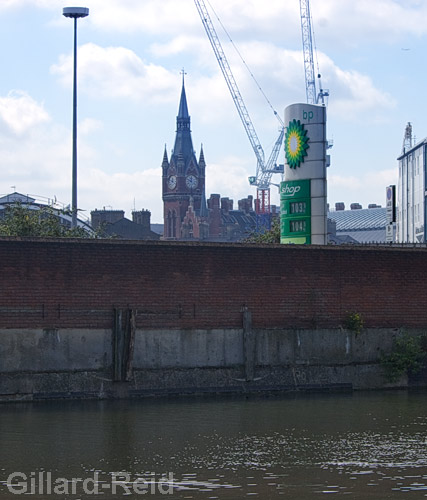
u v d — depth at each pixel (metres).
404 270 44.59
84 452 29.33
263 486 25.33
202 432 32.59
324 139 57.00
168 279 40.50
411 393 42.31
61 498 24.33
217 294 41.25
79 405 37.78
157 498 24.25
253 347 41.59
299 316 42.59
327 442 30.95
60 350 38.72
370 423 34.34
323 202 56.81
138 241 40.09
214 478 26.22
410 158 142.38
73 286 39.03
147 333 40.06
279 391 41.84
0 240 38.16
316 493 24.62
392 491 24.80
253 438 31.58
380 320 44.09
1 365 37.97
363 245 44.12
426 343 44.56
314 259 43.00
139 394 39.59
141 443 30.69
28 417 35.09
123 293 39.75
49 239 38.78
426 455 28.97
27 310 38.38
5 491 24.97
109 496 24.48
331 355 43.03
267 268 42.16
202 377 40.75
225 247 41.44
